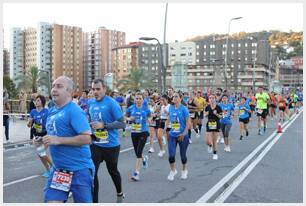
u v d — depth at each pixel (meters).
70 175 4.78
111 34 136.62
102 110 7.19
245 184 9.02
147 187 8.66
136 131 9.47
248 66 123.75
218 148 15.16
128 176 9.84
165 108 12.91
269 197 7.89
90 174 4.93
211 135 12.98
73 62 127.19
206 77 120.06
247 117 18.09
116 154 7.26
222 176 9.90
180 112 9.32
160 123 13.03
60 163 4.83
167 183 9.07
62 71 123.19
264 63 124.38
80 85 130.88
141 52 131.75
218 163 11.82
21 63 121.75
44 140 4.66
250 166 11.31
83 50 134.62
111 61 137.75
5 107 16.80
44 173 10.22
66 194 4.81
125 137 18.86
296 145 16.05
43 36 119.81
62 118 4.77
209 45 127.12
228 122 14.23
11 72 121.31
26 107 28.41
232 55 124.75
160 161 12.16
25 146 15.76
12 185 8.89
